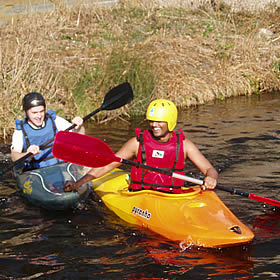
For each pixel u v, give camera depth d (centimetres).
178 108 972
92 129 826
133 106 926
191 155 461
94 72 979
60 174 530
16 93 860
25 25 1235
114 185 534
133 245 406
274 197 504
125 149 472
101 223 455
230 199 505
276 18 1448
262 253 386
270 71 1158
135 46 1140
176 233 411
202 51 1202
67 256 390
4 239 424
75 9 1412
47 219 471
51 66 983
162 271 361
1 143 759
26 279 354
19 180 542
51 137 557
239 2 1519
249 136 736
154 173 465
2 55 930
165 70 1077
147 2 1527
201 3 1552
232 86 1090
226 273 355
